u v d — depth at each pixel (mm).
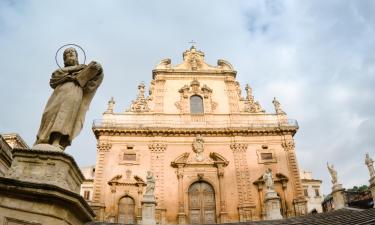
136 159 31188
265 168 31375
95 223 18578
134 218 28703
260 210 29156
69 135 5625
